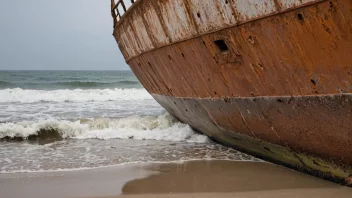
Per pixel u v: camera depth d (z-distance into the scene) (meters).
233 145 6.63
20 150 7.51
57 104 16.62
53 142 8.45
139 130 9.46
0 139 8.76
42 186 4.98
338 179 4.30
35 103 16.98
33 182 5.17
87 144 8.16
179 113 8.05
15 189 4.85
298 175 4.92
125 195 4.56
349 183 4.16
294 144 4.53
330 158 4.12
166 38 5.62
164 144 7.98
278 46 3.64
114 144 8.12
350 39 2.93
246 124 5.18
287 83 3.87
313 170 4.67
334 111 3.51
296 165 5.00
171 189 4.76
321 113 3.68
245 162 5.98
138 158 6.62
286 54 3.62
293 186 4.53
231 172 5.45
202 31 4.58
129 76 62.22
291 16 3.28
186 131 8.70
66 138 8.98
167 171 5.67
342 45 3.03
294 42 3.44
